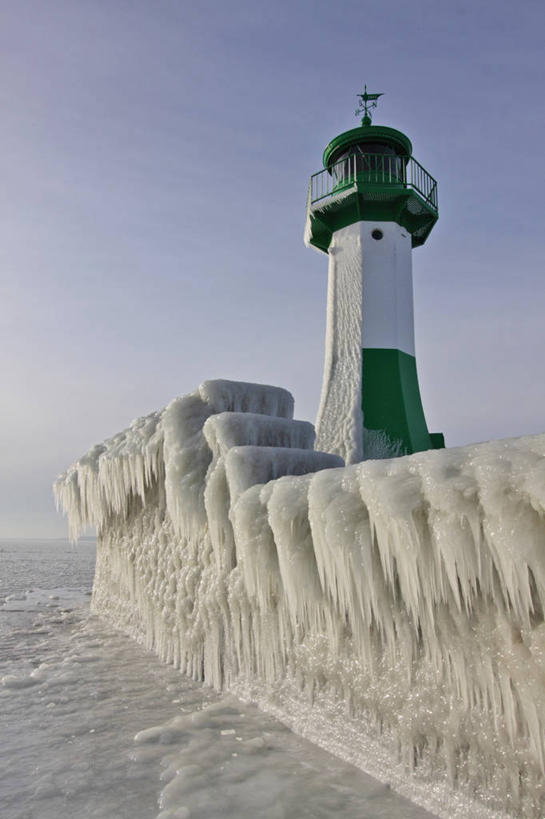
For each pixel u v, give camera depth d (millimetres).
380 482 2178
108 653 5156
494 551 1757
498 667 1854
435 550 1959
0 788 2293
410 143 15031
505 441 1886
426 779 2129
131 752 2680
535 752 1720
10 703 3553
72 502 7449
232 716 3221
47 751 2713
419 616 2178
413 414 13062
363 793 2236
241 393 5133
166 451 4734
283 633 3043
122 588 6469
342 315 13789
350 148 15008
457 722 2010
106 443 6855
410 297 14203
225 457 3775
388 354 13234
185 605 4461
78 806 2121
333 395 13242
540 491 1610
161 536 5289
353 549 2271
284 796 2186
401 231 14242
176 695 3764
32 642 5707
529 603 1648
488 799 1876
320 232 15203
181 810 2039
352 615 2363
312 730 2836
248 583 3076
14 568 18562
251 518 3049
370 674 2447
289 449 3943
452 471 1951
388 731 2338
